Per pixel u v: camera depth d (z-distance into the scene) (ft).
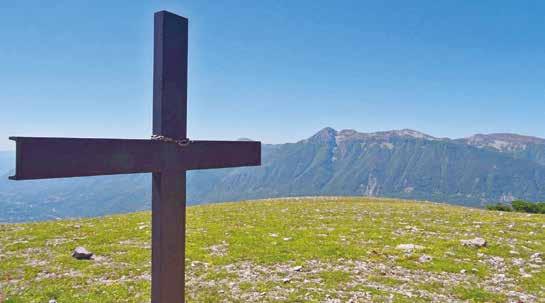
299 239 65.98
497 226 81.25
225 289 42.42
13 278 46.37
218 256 55.42
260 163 26.32
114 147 17.80
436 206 124.88
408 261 53.16
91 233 73.82
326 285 43.60
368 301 38.88
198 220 90.33
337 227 78.89
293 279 45.78
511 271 49.26
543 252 57.93
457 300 39.68
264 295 40.55
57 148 15.80
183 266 21.47
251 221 87.76
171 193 20.66
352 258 54.60
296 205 125.08
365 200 146.41
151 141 19.40
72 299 39.17
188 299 39.50
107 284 43.88
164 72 20.16
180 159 20.95
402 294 40.96
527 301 39.50
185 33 21.18
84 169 16.71
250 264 51.85
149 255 56.34
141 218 95.25
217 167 23.25
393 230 75.87
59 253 58.13
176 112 20.84
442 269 49.78
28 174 14.96
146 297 39.86
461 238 67.72
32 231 76.18
